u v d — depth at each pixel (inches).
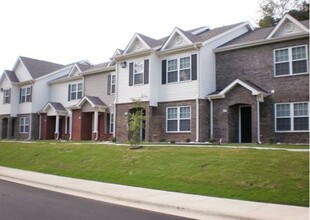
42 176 596.4
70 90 1393.9
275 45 826.2
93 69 1267.2
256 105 803.4
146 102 971.9
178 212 343.3
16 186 508.1
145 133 972.6
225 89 853.2
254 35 940.0
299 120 773.3
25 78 1534.2
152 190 446.3
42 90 1499.8
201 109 888.3
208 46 922.7
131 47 1041.5
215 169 497.4
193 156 578.9
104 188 466.0
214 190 425.1
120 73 1063.0
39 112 1470.2
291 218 300.5
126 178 529.3
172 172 520.1
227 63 914.7
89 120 1242.6
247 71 872.3
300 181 412.8
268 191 398.3
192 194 417.1
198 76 895.7
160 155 617.0
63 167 663.1
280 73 812.6
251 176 449.4
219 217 321.7
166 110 962.7
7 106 1567.4
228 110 859.4
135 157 630.5
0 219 297.7
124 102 1037.8
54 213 324.5
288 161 483.5
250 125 871.7
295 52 792.9
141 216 321.1
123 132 1031.0
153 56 984.3
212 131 885.2
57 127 1371.8
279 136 796.6
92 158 684.1
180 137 924.0
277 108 808.9
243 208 341.1
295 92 783.7
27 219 298.8
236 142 872.9
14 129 1562.5
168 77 968.3
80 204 374.9
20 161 792.3
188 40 918.4
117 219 305.4
